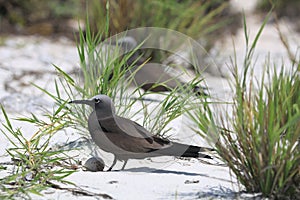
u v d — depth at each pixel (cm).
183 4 1805
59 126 998
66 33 2158
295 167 795
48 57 1833
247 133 823
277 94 846
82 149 1007
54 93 1412
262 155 797
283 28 2492
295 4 2662
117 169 948
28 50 1923
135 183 866
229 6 2311
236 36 2216
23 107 1286
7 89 1453
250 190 829
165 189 845
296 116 773
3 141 1034
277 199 799
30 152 925
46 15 2281
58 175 890
